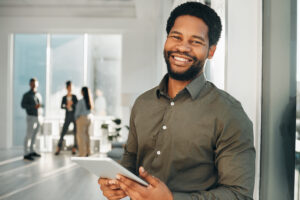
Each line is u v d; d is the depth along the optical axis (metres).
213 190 0.97
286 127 1.28
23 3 7.52
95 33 8.20
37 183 4.66
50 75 8.15
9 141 8.00
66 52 8.18
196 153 1.07
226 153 1.02
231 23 1.53
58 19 7.85
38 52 8.13
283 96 1.30
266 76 1.41
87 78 8.20
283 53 1.29
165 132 1.10
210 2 2.26
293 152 1.25
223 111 1.05
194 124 1.07
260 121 1.46
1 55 7.86
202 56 1.09
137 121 1.20
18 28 7.85
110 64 8.22
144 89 7.98
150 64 7.96
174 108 1.10
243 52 1.51
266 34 1.41
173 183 1.10
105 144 7.76
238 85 1.51
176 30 1.10
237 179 0.98
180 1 2.86
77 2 7.34
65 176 5.12
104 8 7.65
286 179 1.29
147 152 1.19
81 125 6.83
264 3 1.43
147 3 6.29
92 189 4.36
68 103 7.21
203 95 1.10
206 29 1.09
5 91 7.87
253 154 1.03
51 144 7.69
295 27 1.23
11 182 4.71
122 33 8.00
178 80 1.13
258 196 1.46
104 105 8.19
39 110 6.55
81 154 6.83
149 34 7.95
